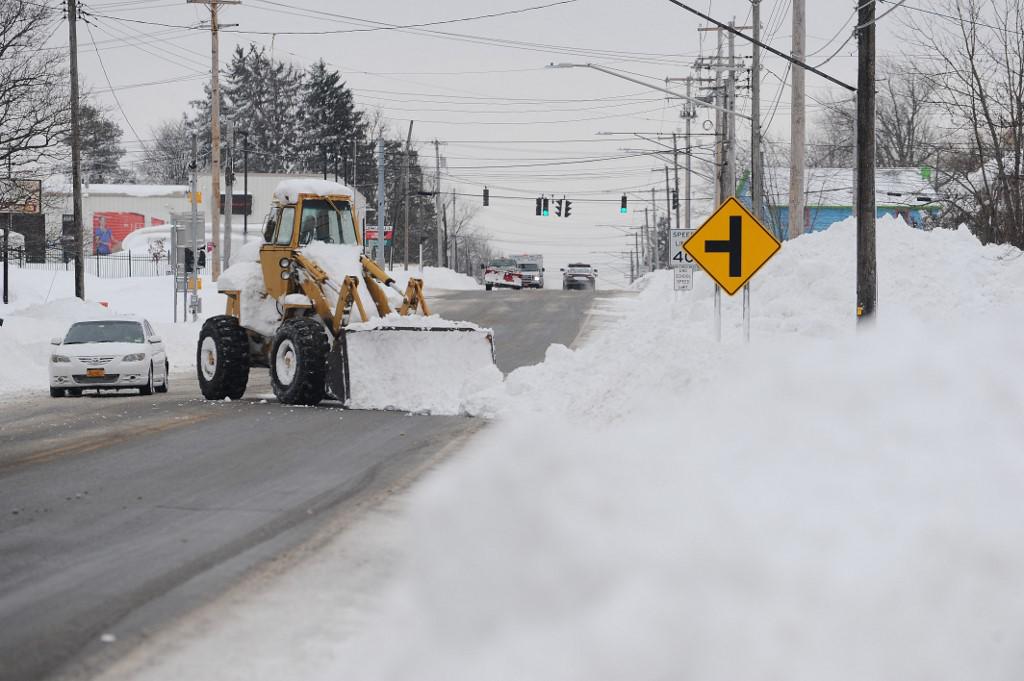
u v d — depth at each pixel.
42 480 40.69
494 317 163.88
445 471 41.69
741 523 25.47
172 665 19.64
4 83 131.25
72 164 136.75
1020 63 117.00
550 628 20.64
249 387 91.75
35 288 169.25
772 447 32.59
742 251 53.28
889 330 49.06
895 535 23.55
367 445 50.12
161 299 172.25
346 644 20.80
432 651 19.95
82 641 21.05
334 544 29.70
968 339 40.97
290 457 46.50
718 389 41.06
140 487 39.12
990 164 141.50
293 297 70.12
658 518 27.09
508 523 28.97
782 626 19.55
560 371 65.75
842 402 35.50
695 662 18.39
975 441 30.98
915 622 19.62
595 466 34.06
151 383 83.50
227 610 23.27
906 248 68.75
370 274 71.31
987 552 22.20
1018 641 18.92
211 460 45.66
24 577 26.20
